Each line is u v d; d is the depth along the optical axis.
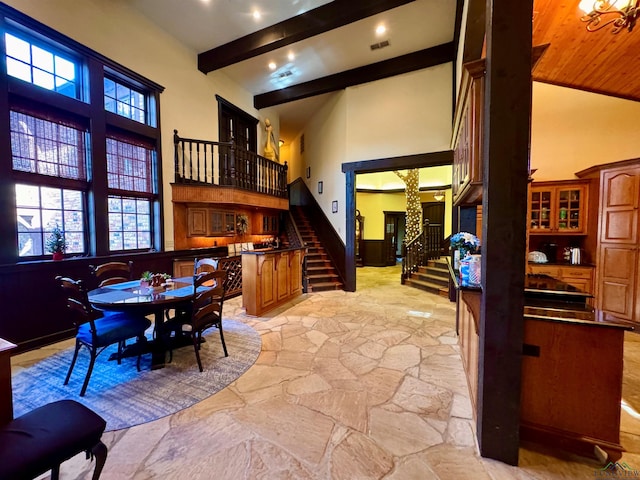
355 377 2.62
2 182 2.98
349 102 6.41
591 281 4.15
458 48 4.48
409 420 2.01
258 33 4.99
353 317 4.47
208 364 2.86
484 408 1.66
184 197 5.18
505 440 1.64
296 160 10.44
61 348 3.25
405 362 2.93
